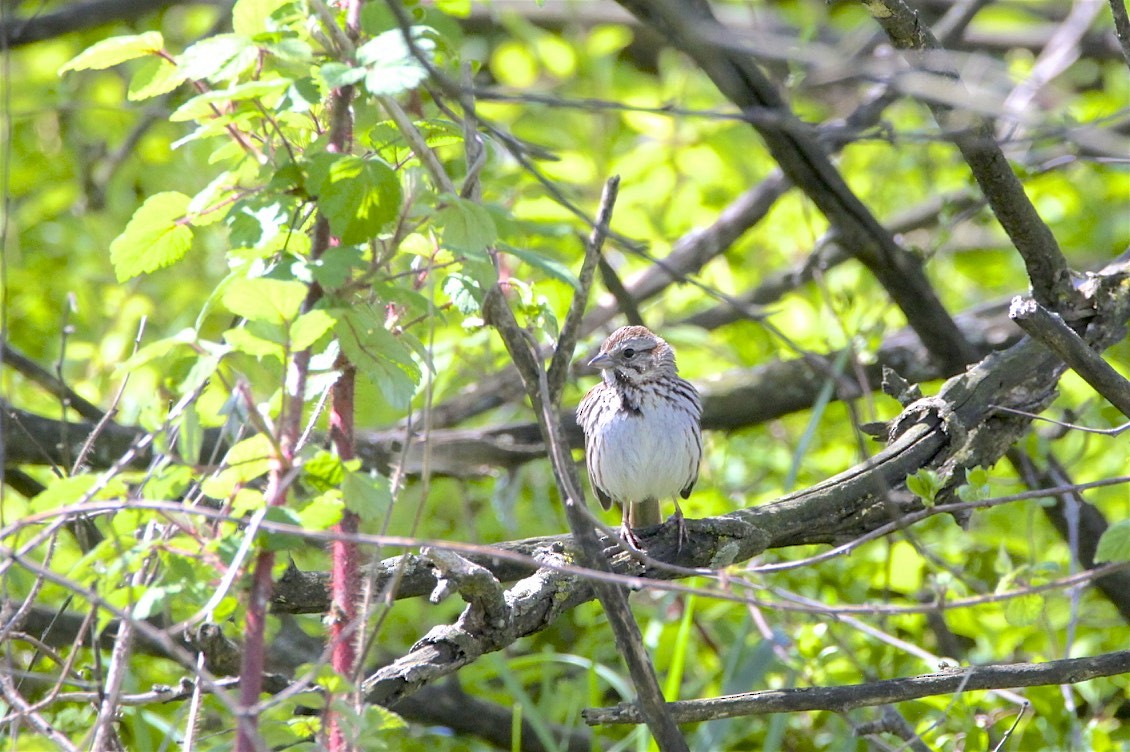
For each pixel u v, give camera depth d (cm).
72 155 1565
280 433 542
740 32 723
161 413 693
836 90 1215
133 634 648
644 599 1262
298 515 538
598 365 1151
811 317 1441
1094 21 1750
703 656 1240
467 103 598
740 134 1474
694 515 1282
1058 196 1478
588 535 663
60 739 612
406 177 597
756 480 1368
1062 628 1154
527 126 1470
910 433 880
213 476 545
